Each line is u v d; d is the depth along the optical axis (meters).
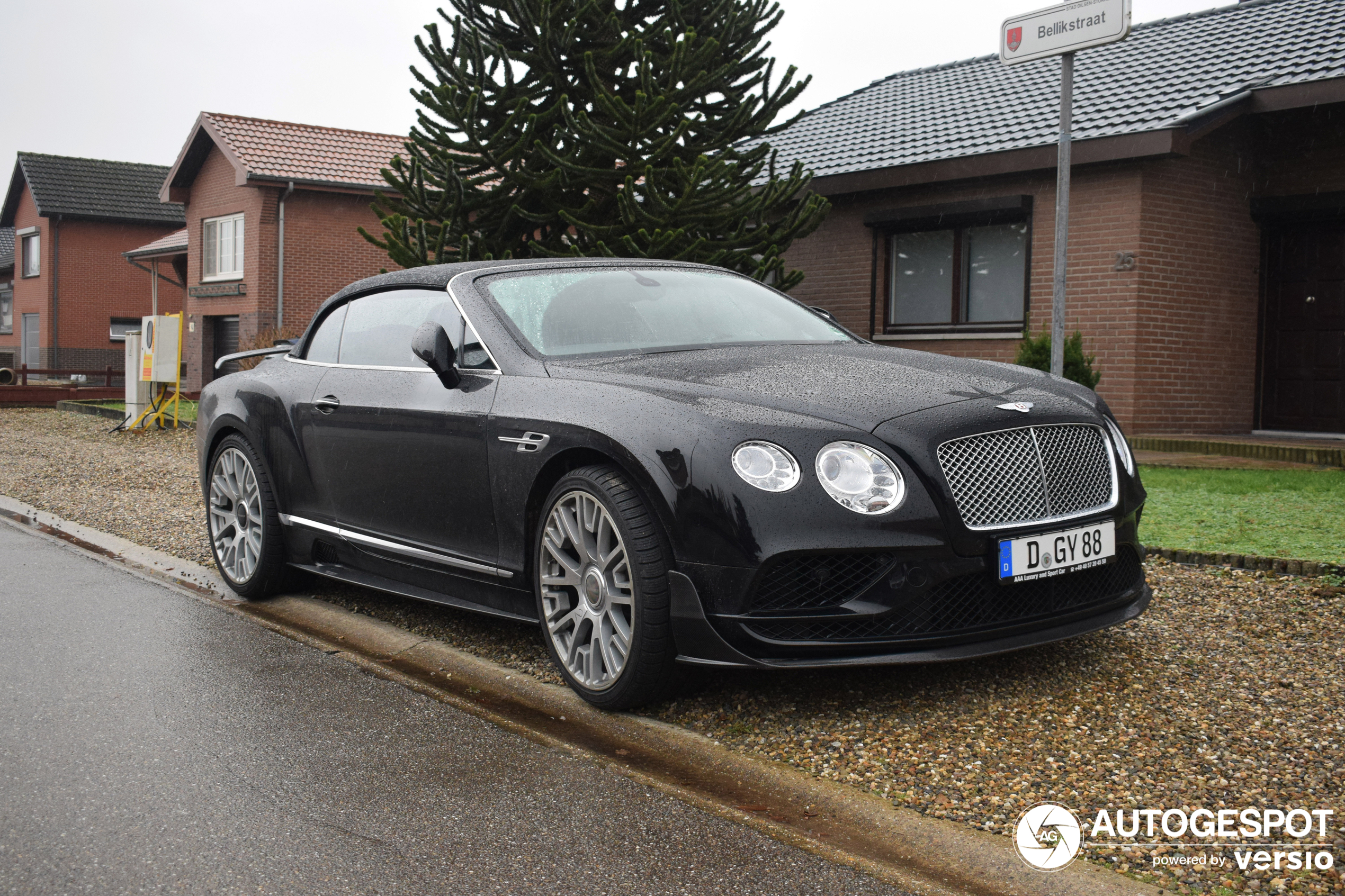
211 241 25.66
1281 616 4.38
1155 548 5.41
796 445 3.18
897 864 2.49
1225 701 3.44
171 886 2.37
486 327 4.16
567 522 3.60
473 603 4.13
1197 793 2.81
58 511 7.89
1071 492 3.47
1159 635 4.15
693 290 4.64
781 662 3.11
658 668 3.36
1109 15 5.96
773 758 3.10
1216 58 12.41
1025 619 3.34
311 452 4.82
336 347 5.02
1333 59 10.98
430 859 2.51
